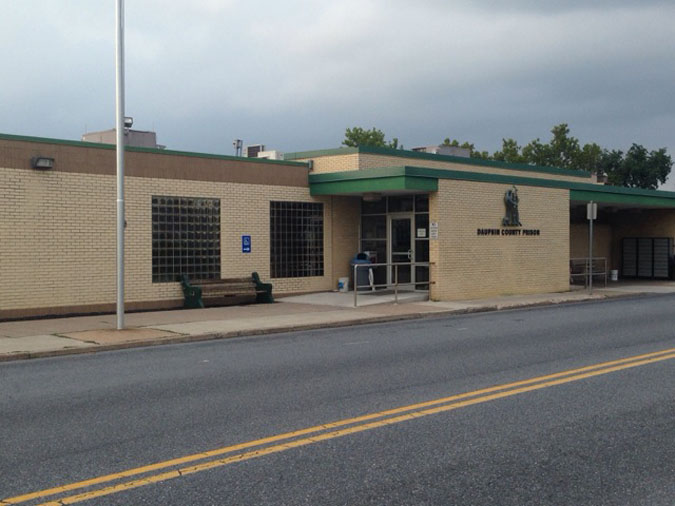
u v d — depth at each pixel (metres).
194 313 17.89
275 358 11.41
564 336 13.80
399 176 20.14
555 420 7.39
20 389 9.07
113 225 18.20
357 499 5.17
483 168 27.48
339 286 23.17
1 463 6.00
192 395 8.62
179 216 19.42
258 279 20.75
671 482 5.57
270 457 6.14
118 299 14.47
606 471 5.82
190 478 5.61
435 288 21.06
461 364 10.73
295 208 22.11
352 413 7.69
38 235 16.91
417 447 6.45
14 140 16.50
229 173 20.48
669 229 31.91
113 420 7.41
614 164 56.53
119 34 13.97
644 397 8.42
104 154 18.03
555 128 55.38
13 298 16.55
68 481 5.54
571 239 31.72
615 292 25.11
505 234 23.06
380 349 12.31
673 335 13.83
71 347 12.38
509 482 5.55
